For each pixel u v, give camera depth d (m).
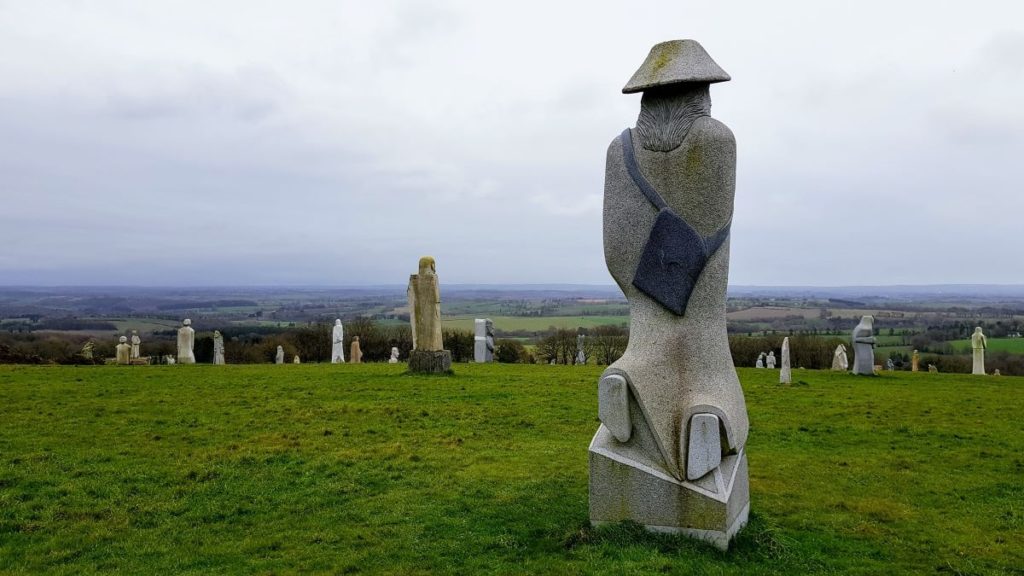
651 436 8.36
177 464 12.31
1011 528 9.77
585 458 12.96
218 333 37.56
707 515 8.05
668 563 7.56
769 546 8.27
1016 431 16.86
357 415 17.17
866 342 31.20
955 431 16.80
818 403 21.20
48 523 9.43
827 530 9.38
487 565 7.95
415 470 12.12
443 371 26.22
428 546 8.58
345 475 11.75
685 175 8.31
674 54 8.37
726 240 8.42
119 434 14.78
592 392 21.34
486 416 17.19
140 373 26.77
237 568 8.04
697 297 8.40
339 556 8.34
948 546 8.94
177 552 8.53
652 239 8.46
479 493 10.74
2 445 13.61
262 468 12.20
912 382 28.22
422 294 26.23
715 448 8.03
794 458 13.76
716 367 8.43
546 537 8.69
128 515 9.80
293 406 18.44
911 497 11.16
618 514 8.45
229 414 17.23
